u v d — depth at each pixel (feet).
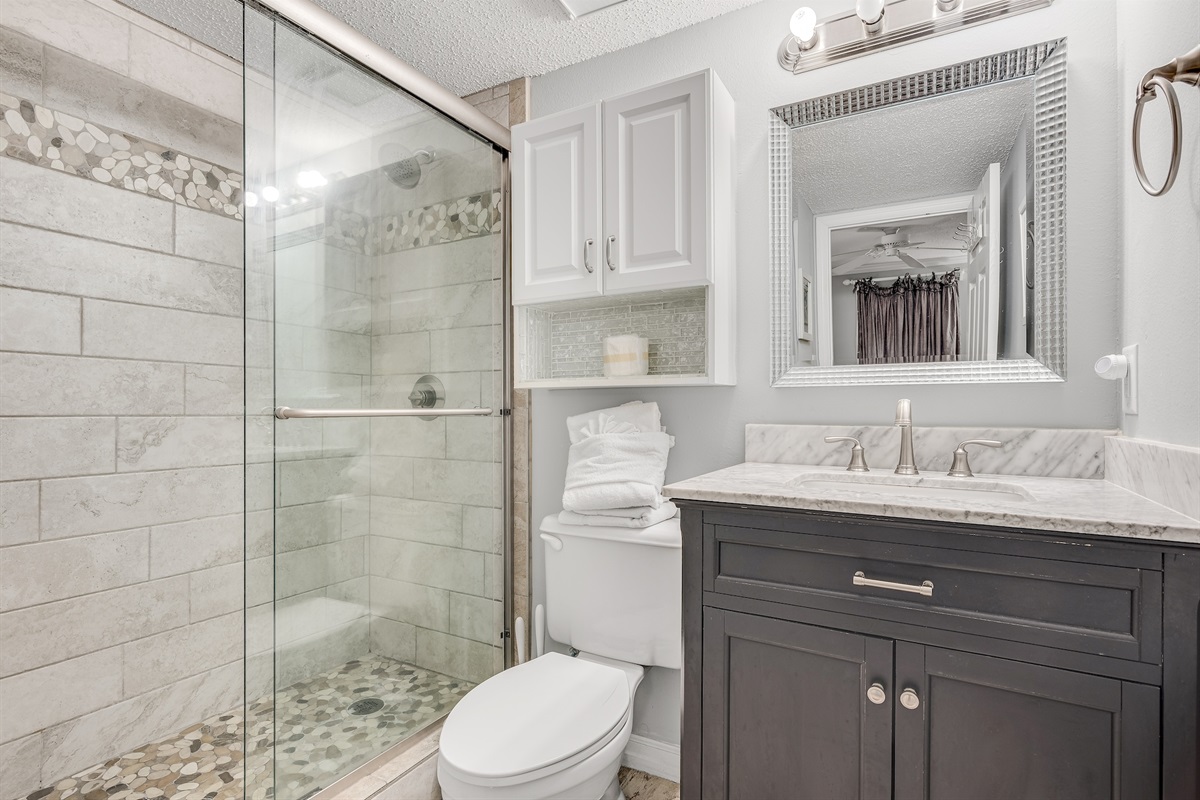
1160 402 3.37
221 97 6.46
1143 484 3.39
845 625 3.35
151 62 5.85
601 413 5.82
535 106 6.66
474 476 6.23
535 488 6.61
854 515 3.32
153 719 5.85
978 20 4.61
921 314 4.81
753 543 3.61
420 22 5.67
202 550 6.28
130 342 5.73
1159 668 2.67
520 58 6.29
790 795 3.50
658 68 5.92
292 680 4.42
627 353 5.54
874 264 4.98
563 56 6.26
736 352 5.49
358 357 4.96
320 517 4.67
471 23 5.69
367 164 5.03
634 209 5.19
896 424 4.53
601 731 4.05
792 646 3.49
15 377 5.00
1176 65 2.57
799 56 5.24
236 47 6.35
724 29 5.61
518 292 5.84
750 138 5.47
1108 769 2.77
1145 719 2.69
